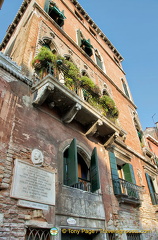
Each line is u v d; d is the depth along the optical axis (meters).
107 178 8.76
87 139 8.91
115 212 8.06
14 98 6.36
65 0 15.62
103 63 15.90
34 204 5.16
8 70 6.58
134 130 15.11
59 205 5.87
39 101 6.76
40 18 10.37
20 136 5.84
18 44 9.97
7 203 4.62
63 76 8.16
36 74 7.83
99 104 9.45
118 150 10.93
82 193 6.95
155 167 15.07
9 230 4.41
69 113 7.68
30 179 5.38
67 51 11.19
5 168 4.99
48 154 6.43
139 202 9.77
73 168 6.71
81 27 15.48
